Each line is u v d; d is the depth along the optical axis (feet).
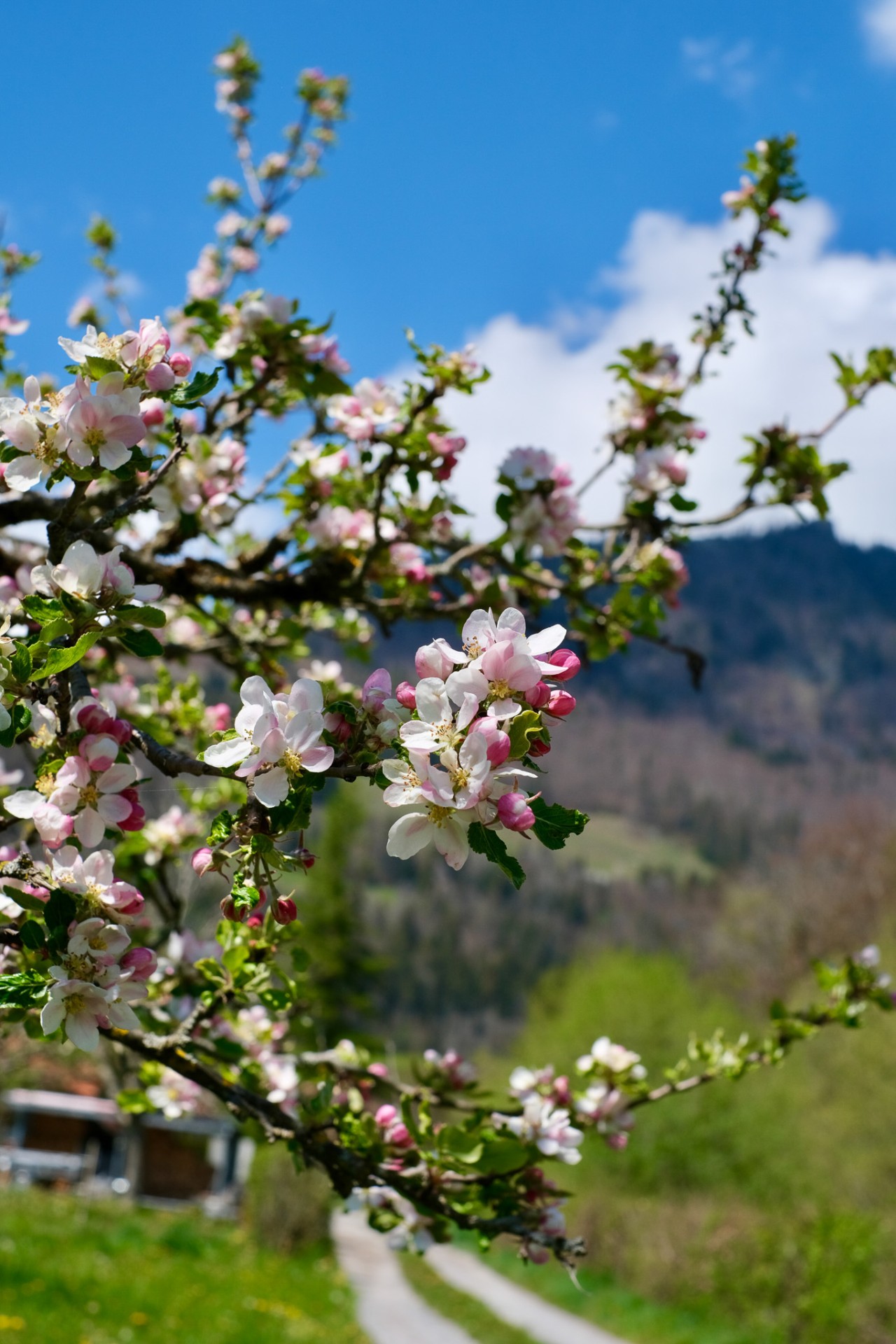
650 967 119.75
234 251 21.74
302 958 9.49
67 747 6.34
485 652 5.36
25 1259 39.09
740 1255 61.26
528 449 12.91
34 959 6.55
